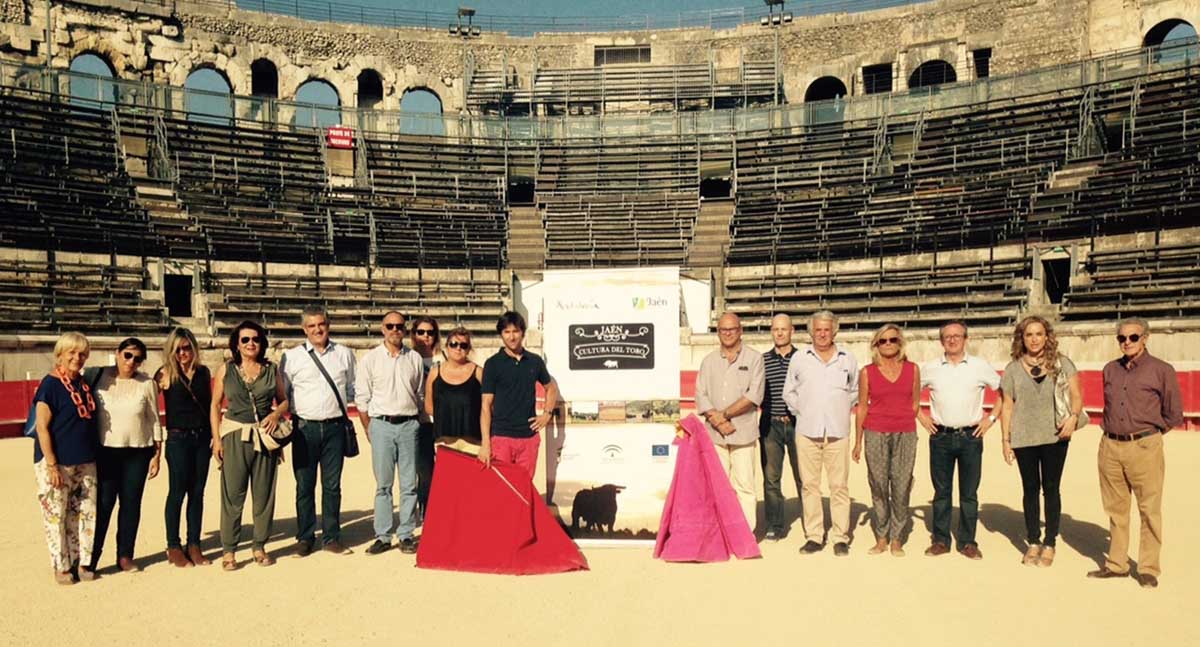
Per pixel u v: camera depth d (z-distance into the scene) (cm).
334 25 4075
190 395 876
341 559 901
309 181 3353
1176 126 2823
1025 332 857
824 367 916
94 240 2633
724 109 3806
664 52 4262
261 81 4141
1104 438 812
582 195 3491
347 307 2812
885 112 3438
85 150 2980
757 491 1288
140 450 859
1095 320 2330
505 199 3494
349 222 3203
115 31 3644
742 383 944
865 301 2712
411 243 3173
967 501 893
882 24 4016
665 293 953
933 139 3294
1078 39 3647
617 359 954
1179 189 2567
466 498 865
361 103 4281
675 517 895
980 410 891
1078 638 647
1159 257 2417
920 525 1042
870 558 891
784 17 4181
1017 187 2897
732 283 2997
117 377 857
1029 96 3177
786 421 983
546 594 767
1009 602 735
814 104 3525
